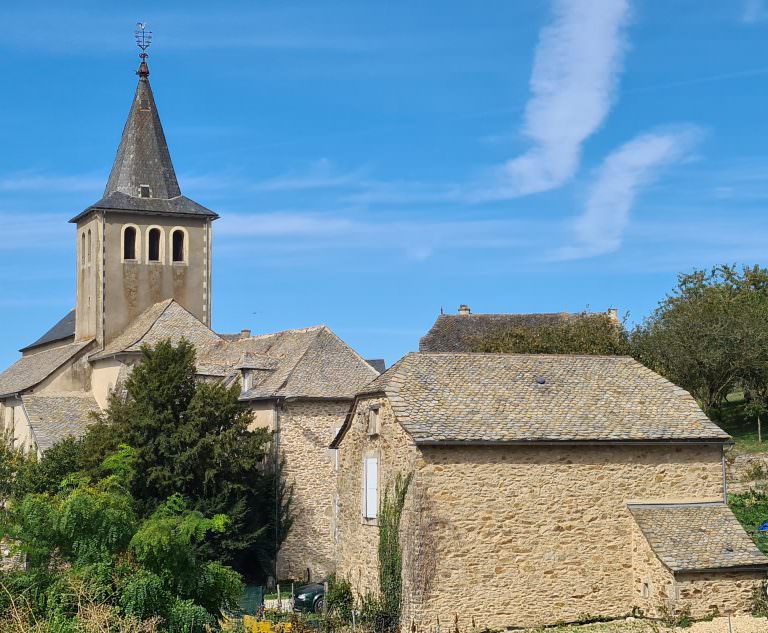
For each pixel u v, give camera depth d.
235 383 41.47
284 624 27.66
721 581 27.80
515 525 28.39
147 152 59.28
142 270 57.72
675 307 56.06
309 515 42.56
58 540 26.50
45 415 52.91
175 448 39.34
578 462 29.02
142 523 28.77
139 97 60.16
